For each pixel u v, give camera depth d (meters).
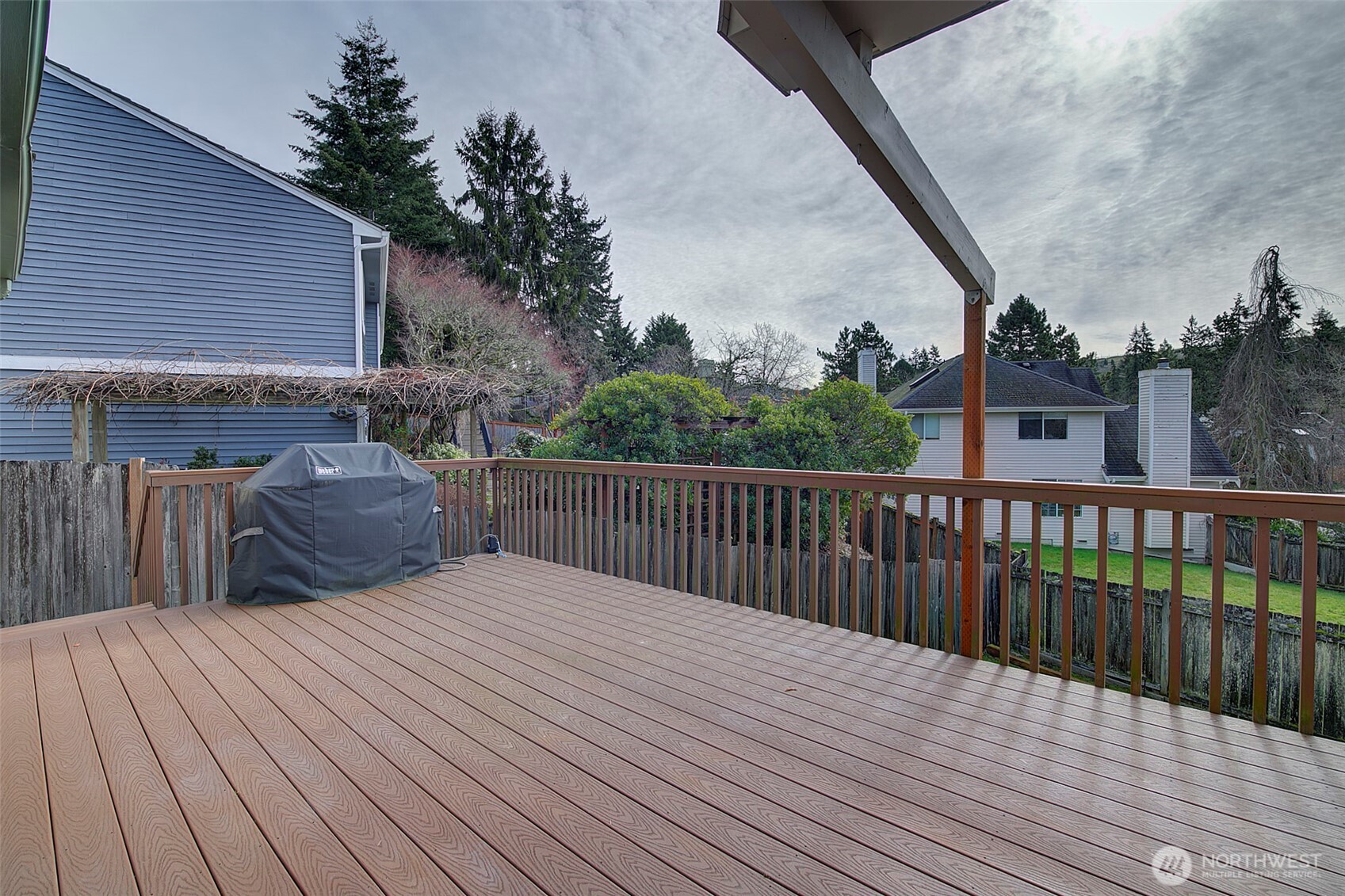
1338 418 8.66
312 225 9.85
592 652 2.97
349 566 3.96
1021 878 1.48
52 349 8.22
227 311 9.26
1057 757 2.04
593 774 1.92
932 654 3.01
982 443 3.26
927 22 2.45
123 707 2.37
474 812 1.72
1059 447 14.84
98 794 1.80
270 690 2.53
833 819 1.70
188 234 8.98
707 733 2.18
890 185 2.63
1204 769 1.96
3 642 3.08
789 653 2.98
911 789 1.85
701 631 3.30
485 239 22.50
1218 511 2.34
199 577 5.74
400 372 8.61
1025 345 32.06
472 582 4.28
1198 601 4.86
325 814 1.71
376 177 20.06
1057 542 14.84
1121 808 1.76
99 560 5.61
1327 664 4.31
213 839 1.61
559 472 4.96
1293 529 9.48
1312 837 1.63
